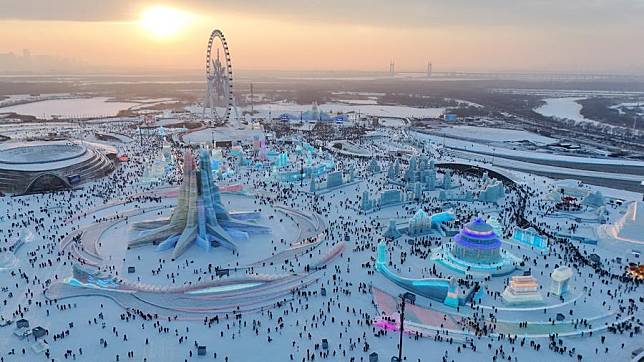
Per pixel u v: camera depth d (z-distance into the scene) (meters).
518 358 82.12
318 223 147.38
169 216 148.75
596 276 114.31
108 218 147.38
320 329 90.12
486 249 117.25
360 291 105.00
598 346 86.00
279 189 185.00
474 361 81.31
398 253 125.62
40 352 81.31
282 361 80.62
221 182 192.88
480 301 102.38
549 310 98.75
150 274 110.75
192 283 106.56
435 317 95.88
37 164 188.25
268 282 107.62
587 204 172.38
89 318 92.56
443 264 119.38
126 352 82.19
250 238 133.88
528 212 163.88
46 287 103.44
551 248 131.38
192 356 81.50
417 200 174.12
